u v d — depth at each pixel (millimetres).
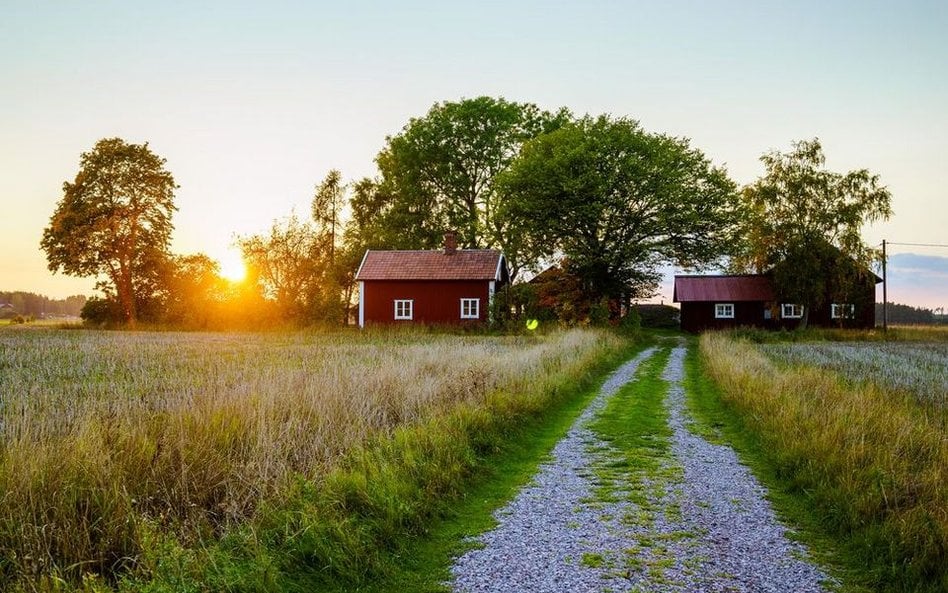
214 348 29078
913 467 8719
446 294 47938
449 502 8547
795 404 12578
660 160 48000
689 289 60000
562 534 7504
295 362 21625
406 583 6293
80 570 5664
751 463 10734
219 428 9266
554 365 20234
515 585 6160
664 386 20250
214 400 10727
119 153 55500
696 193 49375
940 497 7242
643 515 8133
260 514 6965
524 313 46875
